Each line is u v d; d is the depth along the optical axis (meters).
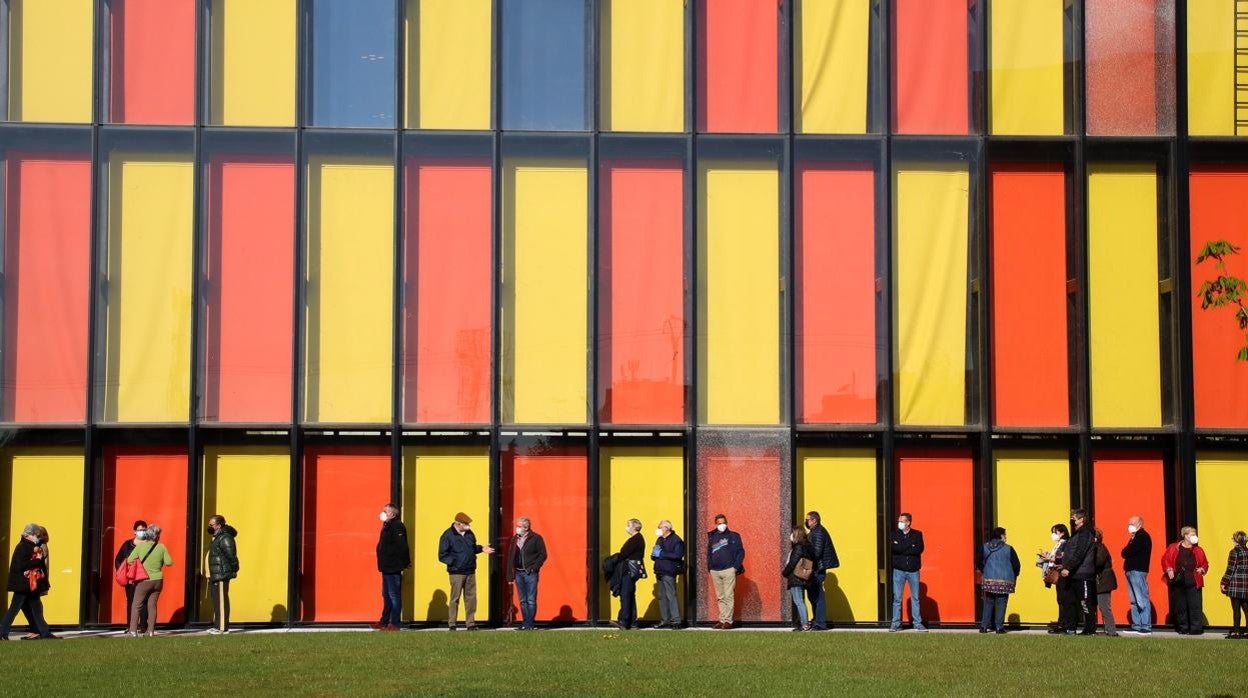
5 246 26.19
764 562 26.48
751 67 27.39
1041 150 27.19
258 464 26.20
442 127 27.02
